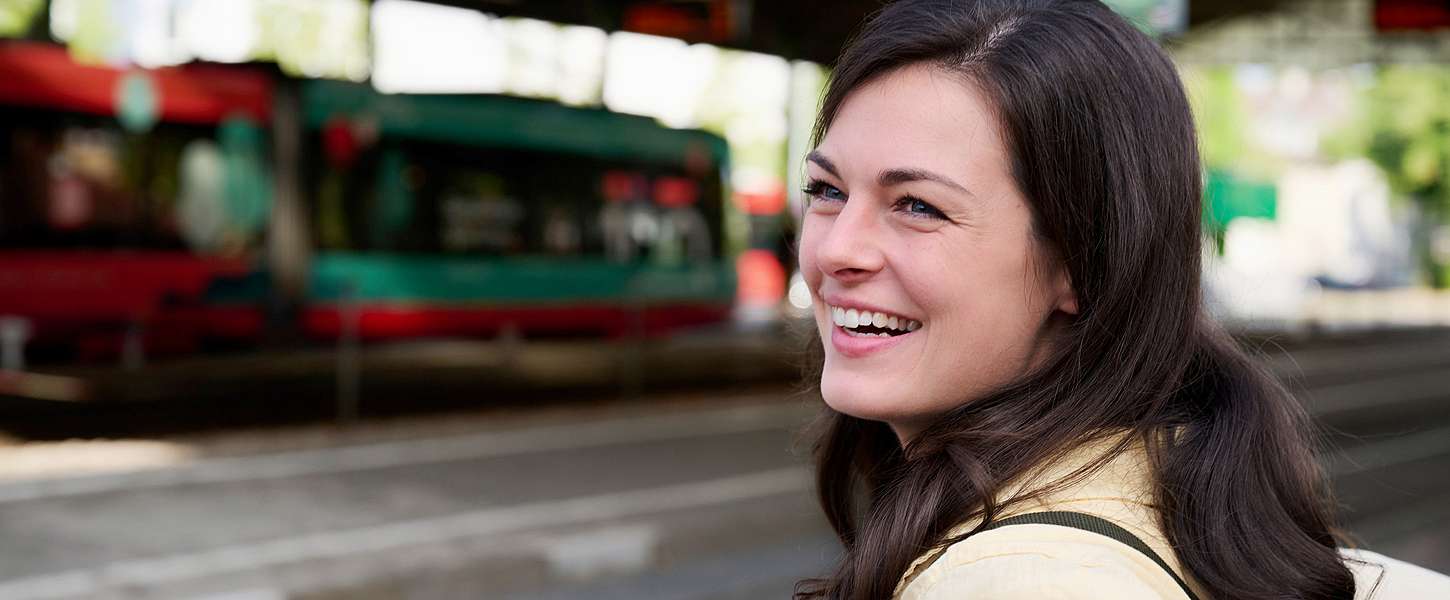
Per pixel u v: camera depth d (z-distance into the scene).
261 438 10.30
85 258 12.92
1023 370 1.05
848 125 1.08
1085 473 0.97
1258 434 1.05
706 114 40.75
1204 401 1.09
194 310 13.70
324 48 26.52
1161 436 1.02
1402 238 47.56
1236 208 26.02
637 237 18.06
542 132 16.89
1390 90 38.12
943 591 0.90
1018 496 0.97
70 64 12.77
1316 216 45.09
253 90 14.08
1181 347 1.04
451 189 15.91
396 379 15.02
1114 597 0.84
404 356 17.73
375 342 15.20
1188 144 1.06
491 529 7.14
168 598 5.59
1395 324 33.12
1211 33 21.45
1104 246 1.01
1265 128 35.62
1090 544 0.90
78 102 12.82
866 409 1.07
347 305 11.43
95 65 12.95
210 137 13.77
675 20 17.05
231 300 13.94
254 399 12.77
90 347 13.20
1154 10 6.46
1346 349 24.27
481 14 16.97
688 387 15.46
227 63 13.96
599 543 6.90
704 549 6.89
